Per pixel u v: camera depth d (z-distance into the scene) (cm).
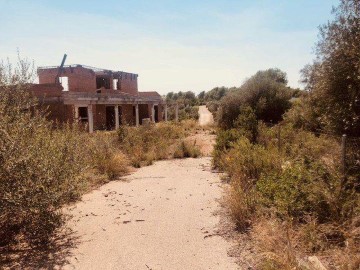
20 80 660
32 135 494
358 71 698
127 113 3034
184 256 402
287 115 1684
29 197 416
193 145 1449
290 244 362
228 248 420
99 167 938
